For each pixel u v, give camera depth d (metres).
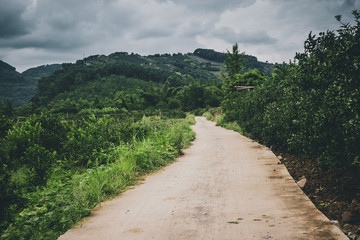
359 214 3.19
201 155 9.20
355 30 4.05
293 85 6.74
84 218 3.94
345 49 4.06
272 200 4.05
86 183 5.38
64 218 3.76
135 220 3.68
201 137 15.32
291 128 6.86
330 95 4.35
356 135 3.66
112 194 5.12
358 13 3.98
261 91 12.09
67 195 4.80
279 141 8.92
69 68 198.25
